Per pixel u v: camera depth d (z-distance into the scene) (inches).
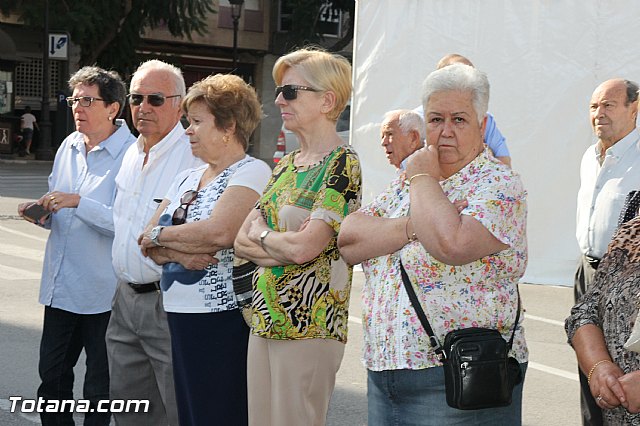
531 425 280.8
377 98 499.8
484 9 478.0
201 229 195.3
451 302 153.9
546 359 353.7
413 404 157.8
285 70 190.4
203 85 206.1
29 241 609.9
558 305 442.0
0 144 1457.9
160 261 200.8
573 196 474.9
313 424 185.9
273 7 1840.6
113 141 249.6
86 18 1369.3
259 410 189.6
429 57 488.7
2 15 1519.4
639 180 254.7
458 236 148.3
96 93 245.9
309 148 190.4
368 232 161.6
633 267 153.2
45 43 1389.0
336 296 186.1
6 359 334.3
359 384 317.7
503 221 152.2
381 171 500.4
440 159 157.9
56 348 251.9
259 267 186.9
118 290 225.1
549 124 472.7
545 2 469.1
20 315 399.5
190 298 199.2
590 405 231.9
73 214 246.2
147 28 1689.2
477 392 147.9
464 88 155.8
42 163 1385.3
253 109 208.4
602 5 459.8
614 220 256.1
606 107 259.9
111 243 247.4
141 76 223.6
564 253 479.8
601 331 157.2
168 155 223.8
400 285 158.7
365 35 501.7
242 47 1817.2
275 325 182.5
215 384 199.9
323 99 187.8
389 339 158.2
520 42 473.4
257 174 203.2
